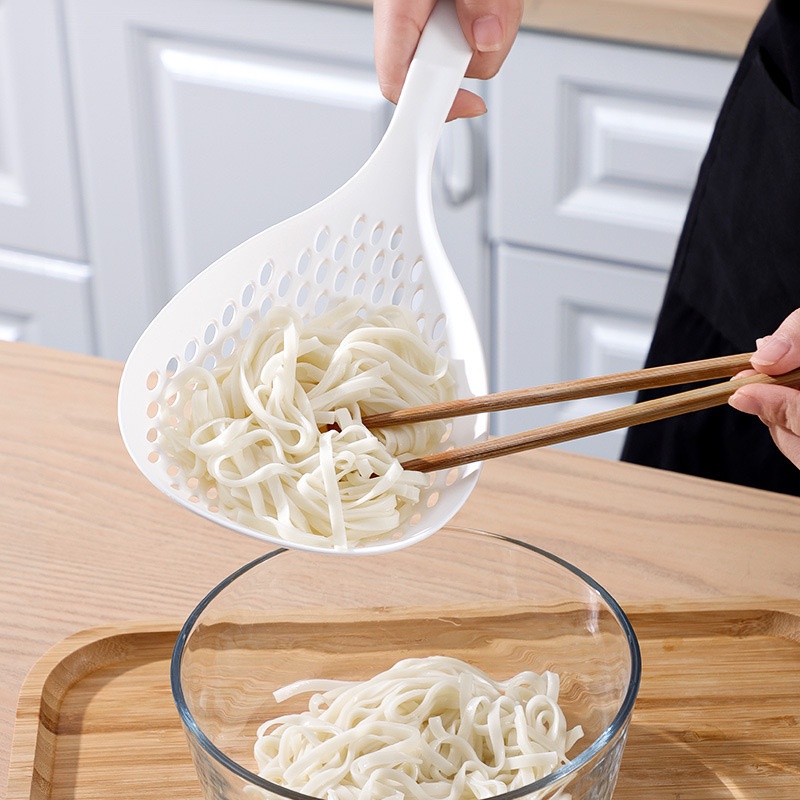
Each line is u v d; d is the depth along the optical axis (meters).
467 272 1.88
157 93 1.97
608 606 0.73
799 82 1.20
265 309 0.85
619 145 1.71
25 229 2.17
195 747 0.65
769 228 1.25
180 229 2.08
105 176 2.06
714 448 1.32
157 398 0.75
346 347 0.82
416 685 0.78
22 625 0.87
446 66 0.86
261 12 1.83
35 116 2.04
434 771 0.73
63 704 0.81
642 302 1.81
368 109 1.85
